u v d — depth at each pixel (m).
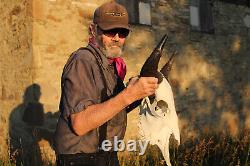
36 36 5.30
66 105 2.13
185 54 7.26
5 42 5.80
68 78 2.16
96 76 2.25
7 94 5.74
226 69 7.97
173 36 7.09
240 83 8.23
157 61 2.13
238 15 8.24
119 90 2.41
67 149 2.25
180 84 7.16
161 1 6.93
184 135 7.14
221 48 7.90
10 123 5.63
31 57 5.28
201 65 7.53
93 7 5.86
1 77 5.86
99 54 2.30
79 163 2.26
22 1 5.46
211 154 5.29
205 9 7.68
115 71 2.44
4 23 5.81
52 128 5.38
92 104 2.09
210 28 7.74
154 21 6.81
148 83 1.99
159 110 2.35
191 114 7.31
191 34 7.37
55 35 5.47
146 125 2.40
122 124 2.43
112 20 2.24
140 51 6.55
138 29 6.54
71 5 5.63
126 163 4.41
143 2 6.69
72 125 2.08
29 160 5.14
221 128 7.82
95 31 2.32
